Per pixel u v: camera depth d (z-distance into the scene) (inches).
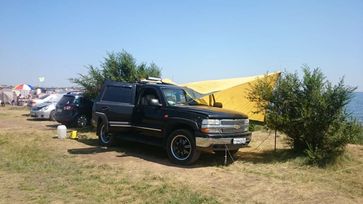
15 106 1563.7
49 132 636.7
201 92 529.0
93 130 668.7
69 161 393.1
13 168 358.0
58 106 725.9
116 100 455.8
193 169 362.3
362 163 384.8
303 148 413.7
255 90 436.8
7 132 629.0
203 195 276.2
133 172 347.3
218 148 369.4
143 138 428.8
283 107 410.3
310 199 274.2
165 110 400.8
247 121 401.4
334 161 382.0
